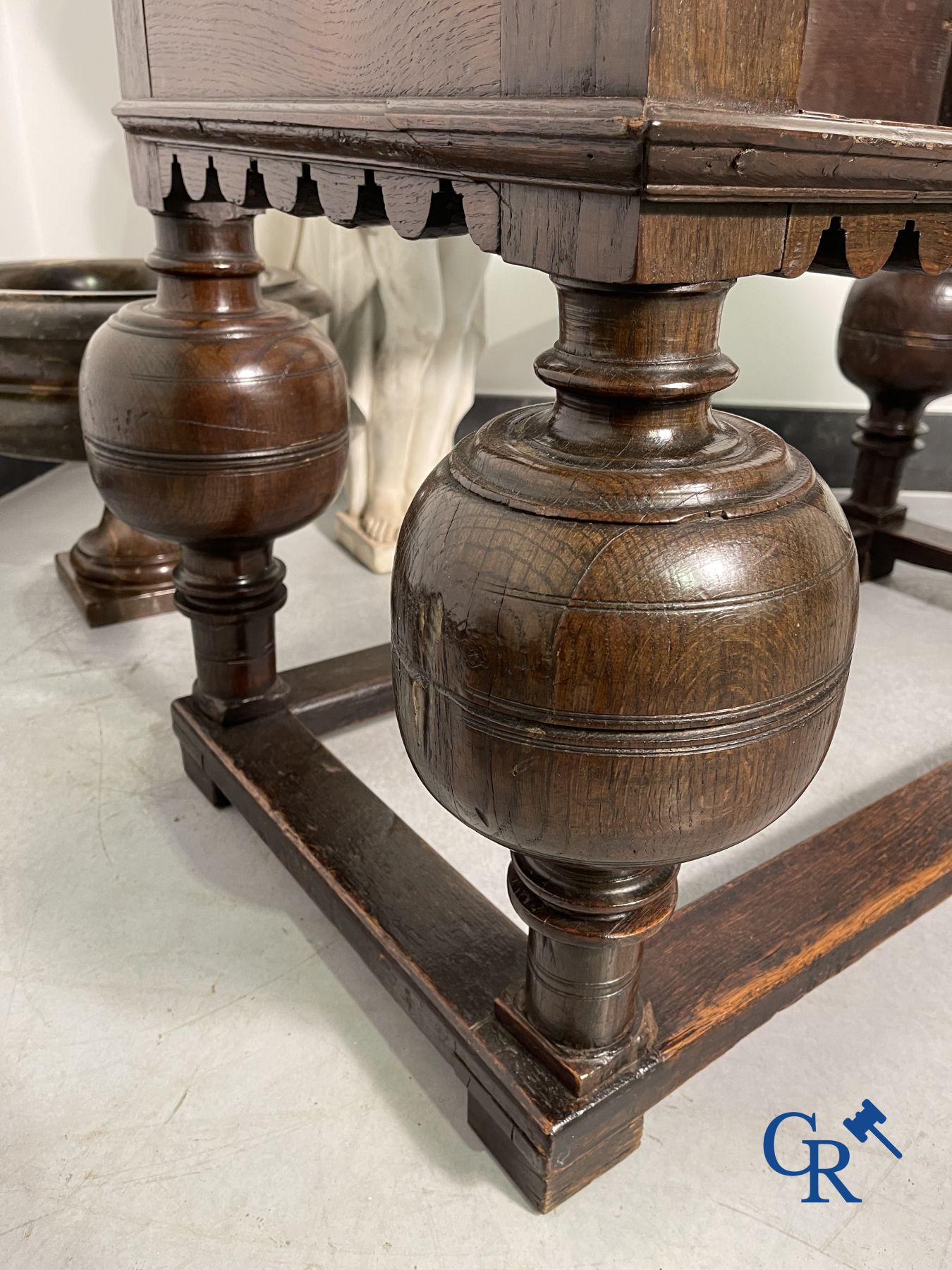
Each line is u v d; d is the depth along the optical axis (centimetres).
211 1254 67
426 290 156
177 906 98
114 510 101
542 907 64
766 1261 68
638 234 44
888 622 160
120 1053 82
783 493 53
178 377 92
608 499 51
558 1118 67
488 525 52
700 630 49
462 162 52
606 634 49
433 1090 80
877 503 170
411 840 92
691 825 54
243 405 93
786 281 206
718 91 44
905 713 134
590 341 52
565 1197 71
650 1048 72
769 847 109
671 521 50
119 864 104
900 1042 85
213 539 100
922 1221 70
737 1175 74
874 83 54
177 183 90
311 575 173
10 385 138
